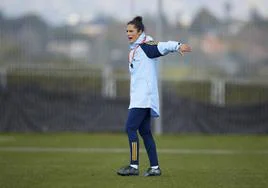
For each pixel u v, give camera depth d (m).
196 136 37.44
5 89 38.31
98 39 40.06
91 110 38.25
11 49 39.09
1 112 38.00
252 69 39.81
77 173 20.95
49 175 20.48
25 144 31.81
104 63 39.78
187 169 22.27
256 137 37.38
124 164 23.70
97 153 27.97
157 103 19.55
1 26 39.19
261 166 23.48
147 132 19.98
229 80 39.59
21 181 19.14
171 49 19.03
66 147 30.50
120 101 38.25
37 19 39.50
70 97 38.31
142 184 18.38
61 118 38.25
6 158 25.81
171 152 28.72
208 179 19.64
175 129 38.12
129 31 19.39
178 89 39.09
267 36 39.97
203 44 39.75
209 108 38.41
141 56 19.34
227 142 34.03
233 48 39.94
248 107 38.72
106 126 38.12
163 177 19.84
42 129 38.12
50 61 39.31
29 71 38.88
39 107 38.19
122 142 33.09
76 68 39.34
